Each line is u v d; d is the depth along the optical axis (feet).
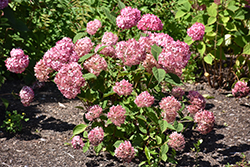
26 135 9.80
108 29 13.60
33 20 12.92
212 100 13.11
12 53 8.46
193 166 8.53
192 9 14.34
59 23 13.66
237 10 12.59
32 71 12.60
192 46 15.40
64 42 7.46
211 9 12.46
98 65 7.58
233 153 9.14
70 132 10.15
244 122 11.05
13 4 11.82
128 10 8.21
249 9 12.57
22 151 8.91
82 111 11.70
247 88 12.05
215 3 12.37
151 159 8.76
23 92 9.75
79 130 8.25
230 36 12.87
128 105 8.51
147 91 7.91
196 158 8.75
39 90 13.48
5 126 10.20
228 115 11.66
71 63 7.21
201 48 12.64
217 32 13.39
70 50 7.51
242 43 12.87
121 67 8.68
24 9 12.12
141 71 8.45
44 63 7.72
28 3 12.11
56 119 10.98
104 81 8.39
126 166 8.46
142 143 8.57
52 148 9.18
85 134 8.74
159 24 8.18
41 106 11.94
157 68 7.61
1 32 10.98
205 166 8.52
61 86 7.07
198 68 16.11
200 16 13.28
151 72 7.88
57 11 12.90
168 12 15.34
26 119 10.19
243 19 12.57
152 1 15.15
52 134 9.96
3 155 8.63
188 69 14.90
